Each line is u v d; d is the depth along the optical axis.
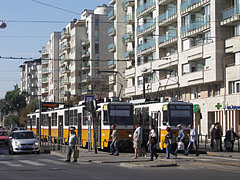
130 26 72.50
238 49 43.59
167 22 57.44
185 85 51.69
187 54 51.47
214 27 46.16
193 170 18.77
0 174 17.31
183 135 25.48
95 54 90.62
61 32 110.88
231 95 44.31
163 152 30.83
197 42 51.59
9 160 25.14
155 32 61.16
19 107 135.62
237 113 43.72
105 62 91.31
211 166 20.14
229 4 46.44
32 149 30.58
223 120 45.66
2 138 44.16
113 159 24.00
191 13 52.03
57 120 42.62
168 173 17.53
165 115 29.09
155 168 19.67
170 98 29.83
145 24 63.78
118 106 30.31
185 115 29.20
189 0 51.66
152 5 61.50
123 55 75.12
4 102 136.75
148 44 62.75
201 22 49.41
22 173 17.69
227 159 24.52
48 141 35.69
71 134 23.69
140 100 33.34
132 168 19.77
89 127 30.77
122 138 29.84
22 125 103.12
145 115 31.58
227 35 46.28
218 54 45.81
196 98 51.44
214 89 47.84
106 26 91.75
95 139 28.84
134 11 71.06
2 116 148.00
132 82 69.88
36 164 22.25
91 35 90.56
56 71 115.44
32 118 56.16
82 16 104.75
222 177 16.08
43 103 46.59
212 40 46.41
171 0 57.25
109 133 29.73
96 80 81.81
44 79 125.25
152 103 30.86
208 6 47.97
